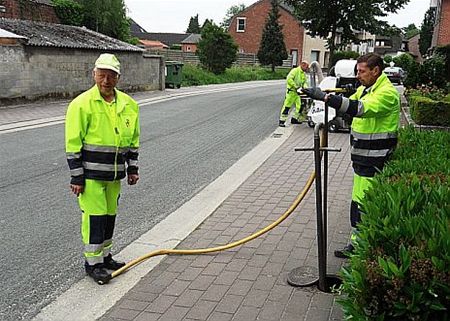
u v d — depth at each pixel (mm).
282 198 7480
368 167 5043
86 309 4277
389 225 2840
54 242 5828
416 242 2656
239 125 15547
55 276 4953
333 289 3850
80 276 4949
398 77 39156
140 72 26188
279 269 4938
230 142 12562
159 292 4520
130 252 5527
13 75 17594
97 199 4703
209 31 42156
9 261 5297
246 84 39281
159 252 5344
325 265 4426
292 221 6379
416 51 84312
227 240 5797
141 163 10000
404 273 2494
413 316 2508
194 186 8336
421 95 15180
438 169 4340
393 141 5027
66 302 4418
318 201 4344
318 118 14109
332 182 8305
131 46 25453
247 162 10211
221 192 7918
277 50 53250
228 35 42438
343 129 13797
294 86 14586
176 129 14469
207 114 18203
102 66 4586
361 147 5051
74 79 20891
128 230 6262
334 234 5859
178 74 30359
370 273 2549
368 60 4711
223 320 4008
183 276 4836
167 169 9531
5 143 11578
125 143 4789
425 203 3211
